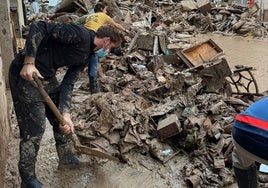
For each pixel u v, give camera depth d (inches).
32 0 748.0
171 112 193.0
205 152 174.1
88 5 498.0
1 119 172.7
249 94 247.4
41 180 159.2
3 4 260.1
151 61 280.5
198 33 625.0
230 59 425.1
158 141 180.9
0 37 261.9
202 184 157.4
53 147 184.9
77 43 131.3
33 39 121.1
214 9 716.7
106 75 277.4
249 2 773.9
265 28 645.9
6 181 159.5
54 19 472.7
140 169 169.0
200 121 182.5
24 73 122.1
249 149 112.3
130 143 173.6
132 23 517.7
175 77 222.1
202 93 228.7
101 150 172.1
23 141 139.7
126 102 201.6
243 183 128.0
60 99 143.6
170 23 630.5
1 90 187.2
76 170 166.6
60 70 309.3
